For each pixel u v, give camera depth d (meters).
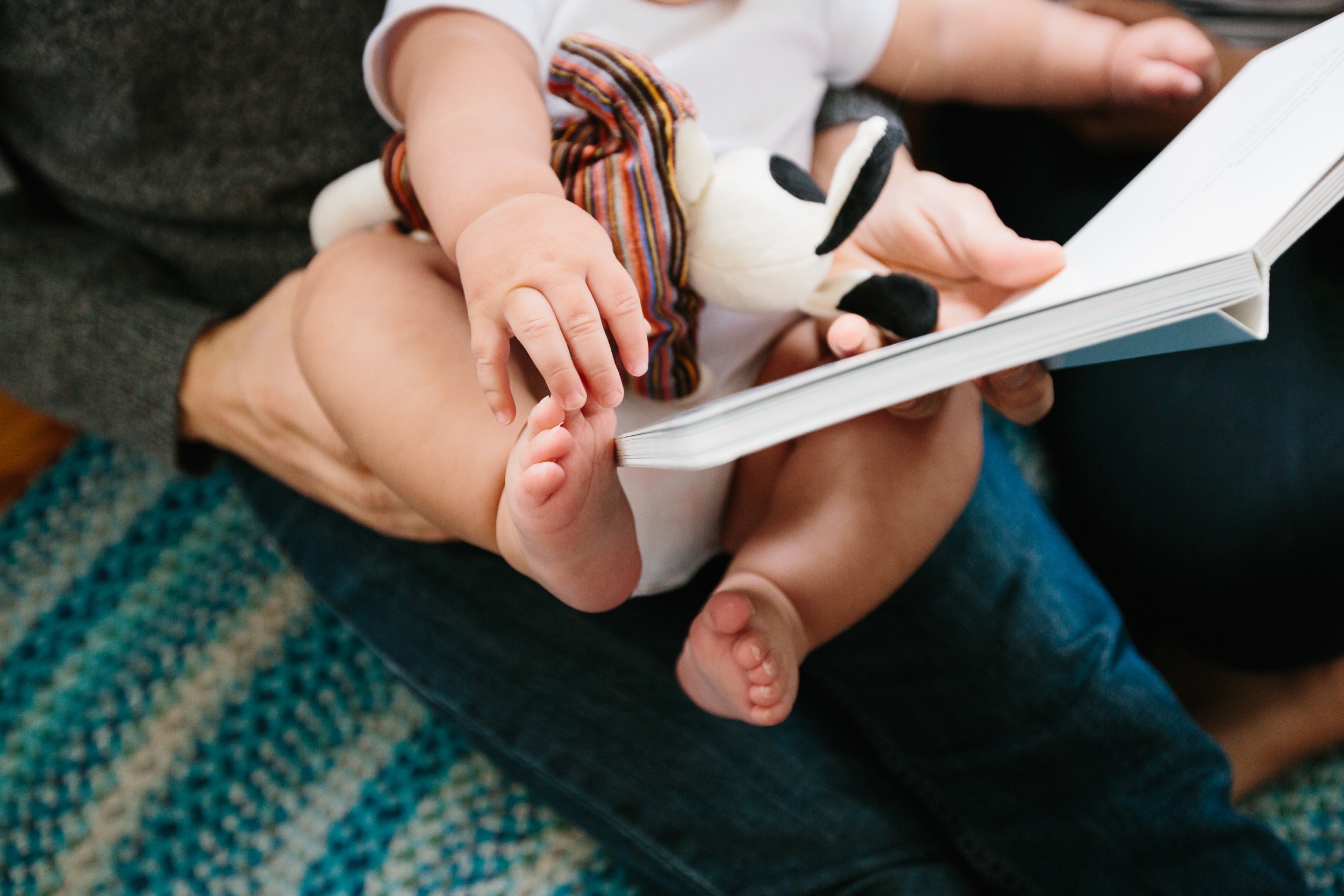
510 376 0.58
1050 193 0.83
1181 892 0.70
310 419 0.72
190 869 0.87
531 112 0.56
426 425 0.56
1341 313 0.98
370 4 0.78
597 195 0.54
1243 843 0.71
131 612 1.00
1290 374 0.80
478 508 0.54
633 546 0.52
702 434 0.39
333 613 0.90
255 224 0.83
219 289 0.87
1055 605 0.76
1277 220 0.42
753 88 0.65
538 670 0.76
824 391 0.40
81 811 0.90
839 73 0.72
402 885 0.85
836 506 0.62
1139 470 0.84
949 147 0.87
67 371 0.81
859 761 0.75
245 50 0.75
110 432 0.84
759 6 0.65
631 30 0.63
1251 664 0.85
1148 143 0.77
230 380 0.77
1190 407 0.82
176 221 0.83
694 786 0.73
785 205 0.54
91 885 0.86
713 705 0.61
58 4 0.71
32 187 0.87
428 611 0.78
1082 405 0.89
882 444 0.63
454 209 0.51
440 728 0.92
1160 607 0.88
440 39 0.60
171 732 0.93
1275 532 0.76
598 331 0.44
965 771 0.75
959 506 0.65
